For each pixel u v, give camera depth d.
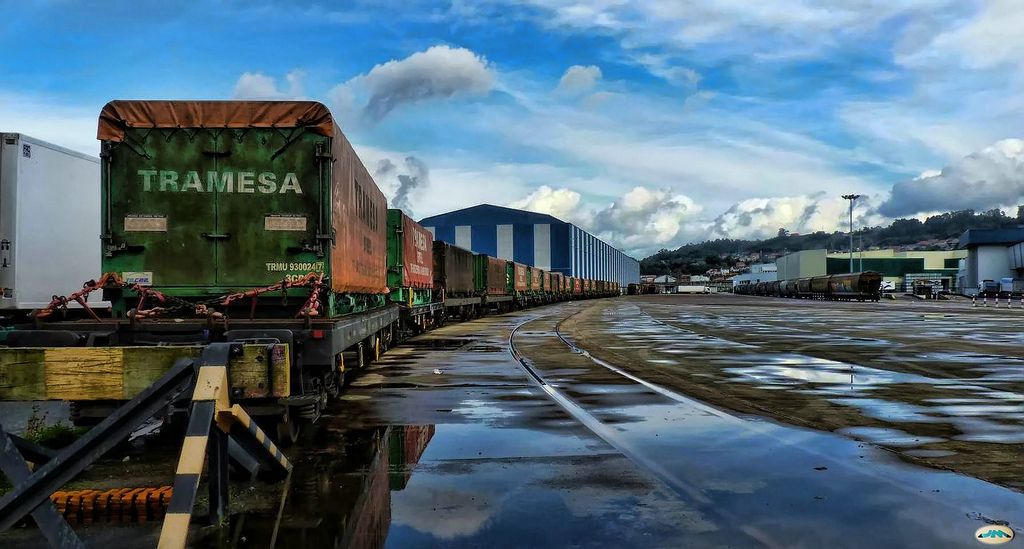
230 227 8.54
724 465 6.63
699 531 4.87
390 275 20.73
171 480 6.24
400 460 6.87
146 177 8.45
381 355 16.50
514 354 17.73
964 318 35.25
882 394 11.00
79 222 14.01
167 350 5.11
